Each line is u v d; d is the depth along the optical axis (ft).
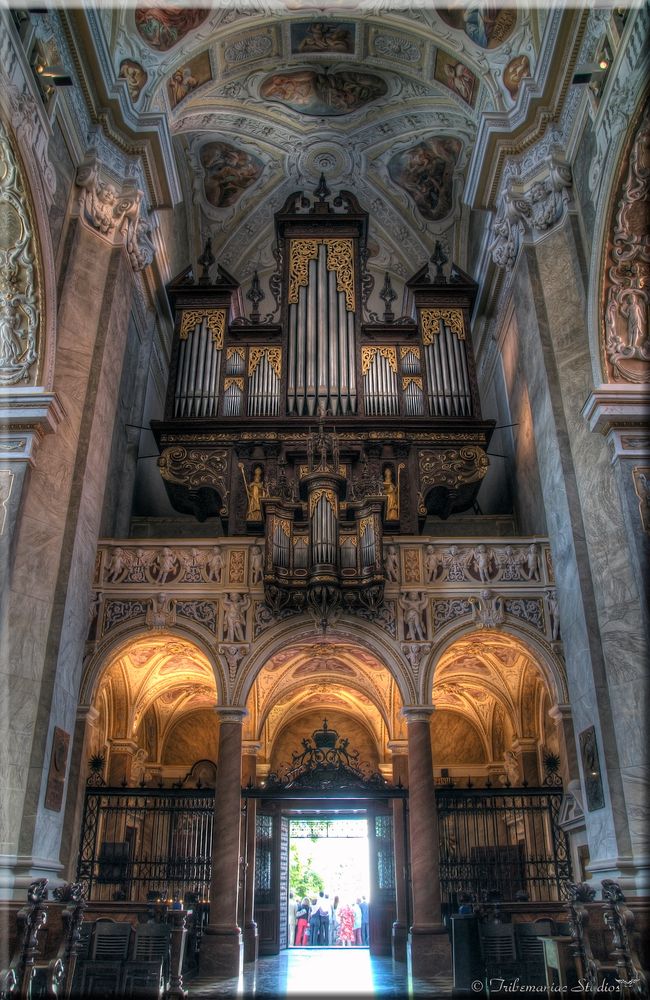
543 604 43.11
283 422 50.67
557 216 41.75
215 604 43.09
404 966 43.29
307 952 53.67
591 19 37.47
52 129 37.63
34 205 34.14
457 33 46.91
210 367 53.98
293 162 64.49
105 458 39.63
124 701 52.21
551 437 39.04
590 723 33.81
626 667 32.32
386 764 60.18
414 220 66.90
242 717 40.75
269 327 55.57
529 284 42.11
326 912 65.92
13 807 30.07
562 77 41.34
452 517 55.01
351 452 50.14
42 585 33.58
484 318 59.93
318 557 40.75
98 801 42.24
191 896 42.78
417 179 64.44
